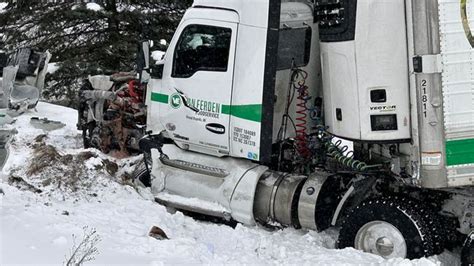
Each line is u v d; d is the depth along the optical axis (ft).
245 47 25.53
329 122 24.38
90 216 23.54
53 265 17.79
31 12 65.62
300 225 25.38
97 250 19.60
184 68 27.17
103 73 57.82
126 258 19.42
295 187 25.40
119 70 62.59
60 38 64.44
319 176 25.22
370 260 21.56
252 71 25.43
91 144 34.24
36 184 25.80
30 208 22.93
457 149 21.13
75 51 62.95
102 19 64.23
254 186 25.68
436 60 20.89
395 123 22.15
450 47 20.89
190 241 21.97
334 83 23.32
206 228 25.03
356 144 25.29
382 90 22.11
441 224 22.62
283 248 22.66
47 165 26.63
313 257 22.03
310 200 24.66
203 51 26.63
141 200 26.30
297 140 27.09
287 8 26.68
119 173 28.99
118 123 33.53
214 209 26.40
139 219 24.26
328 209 25.09
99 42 63.46
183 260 20.06
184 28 27.02
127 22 63.52
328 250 23.06
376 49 21.99
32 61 46.98
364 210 22.90
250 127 25.66
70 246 19.48
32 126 40.68
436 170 21.18
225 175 26.43
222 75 26.18
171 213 27.25
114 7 63.82
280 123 26.89
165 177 27.66
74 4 64.13
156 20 63.93
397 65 21.94
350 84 22.61
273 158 27.02
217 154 27.04
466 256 21.68
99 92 34.42
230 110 26.14
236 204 25.98
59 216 22.67
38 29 64.85
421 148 21.39
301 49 26.94
